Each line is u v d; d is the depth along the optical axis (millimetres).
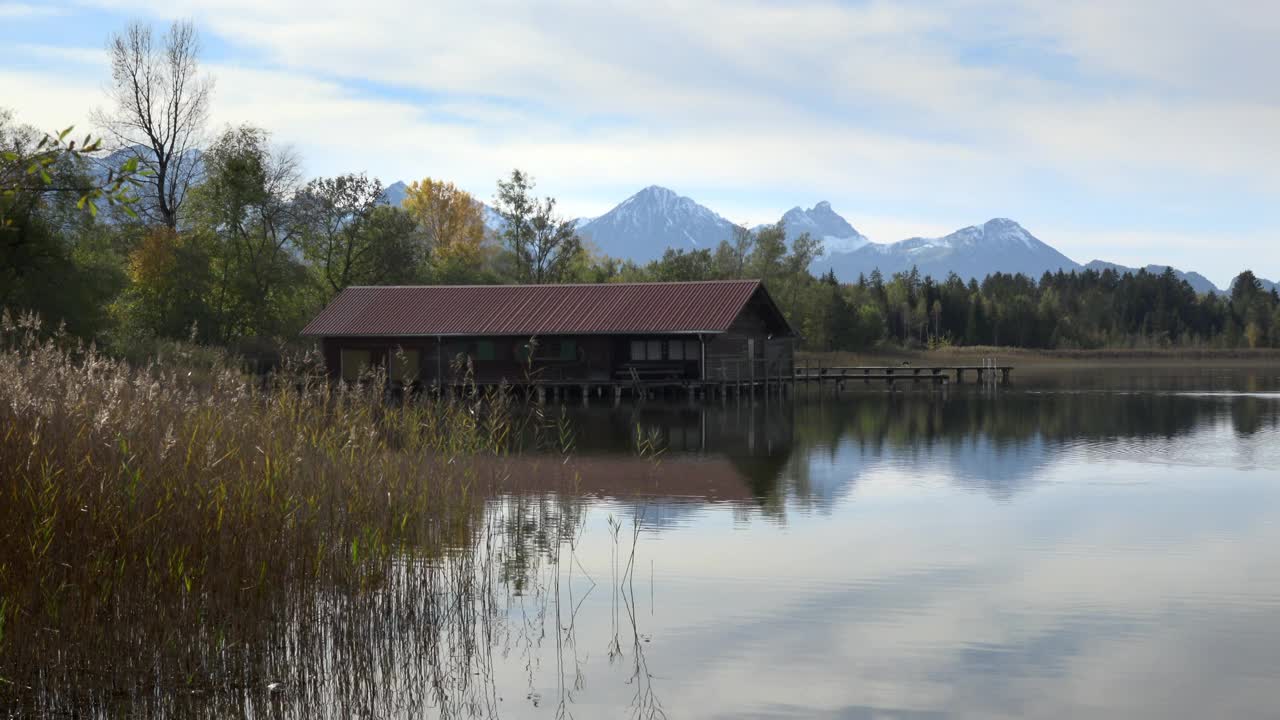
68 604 7723
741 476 17609
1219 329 165750
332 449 11148
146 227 49531
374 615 8477
